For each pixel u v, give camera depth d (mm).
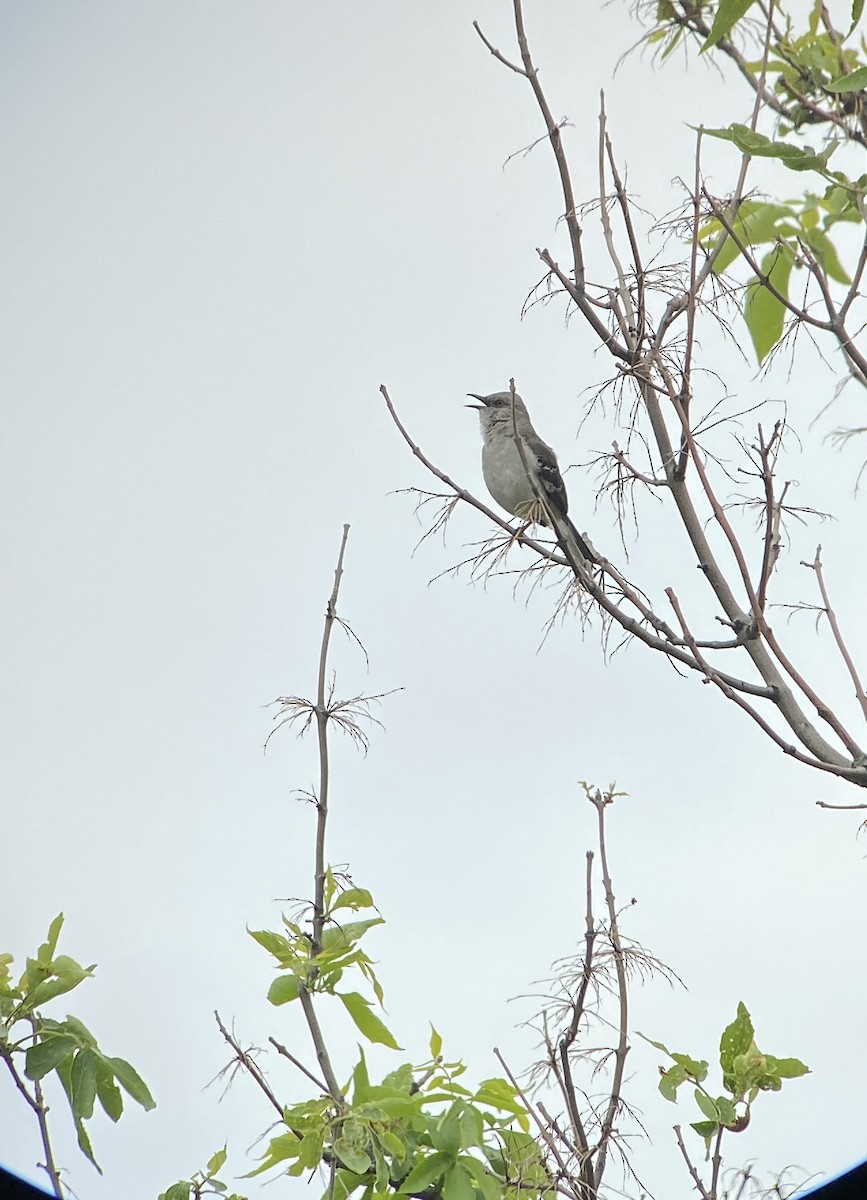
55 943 8227
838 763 8195
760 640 8609
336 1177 8461
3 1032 7750
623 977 8062
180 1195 8117
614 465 8656
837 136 9039
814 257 9133
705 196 8375
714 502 8250
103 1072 7840
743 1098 7938
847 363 8445
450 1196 8086
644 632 8492
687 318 8391
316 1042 8625
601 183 8906
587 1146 7762
